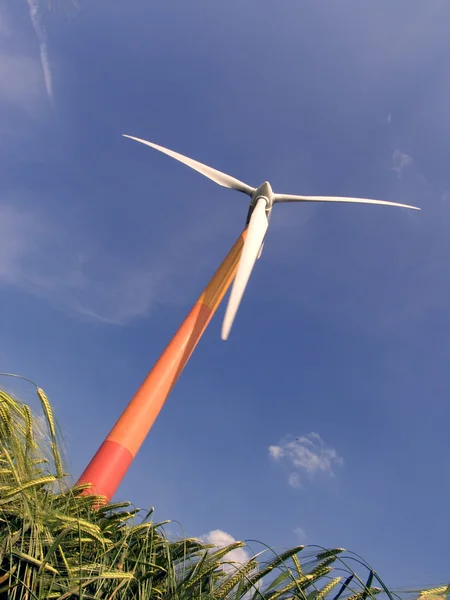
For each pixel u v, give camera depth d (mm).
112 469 12922
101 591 4848
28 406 5895
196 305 18000
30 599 4281
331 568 4793
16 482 5156
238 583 5051
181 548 6332
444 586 4176
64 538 5180
